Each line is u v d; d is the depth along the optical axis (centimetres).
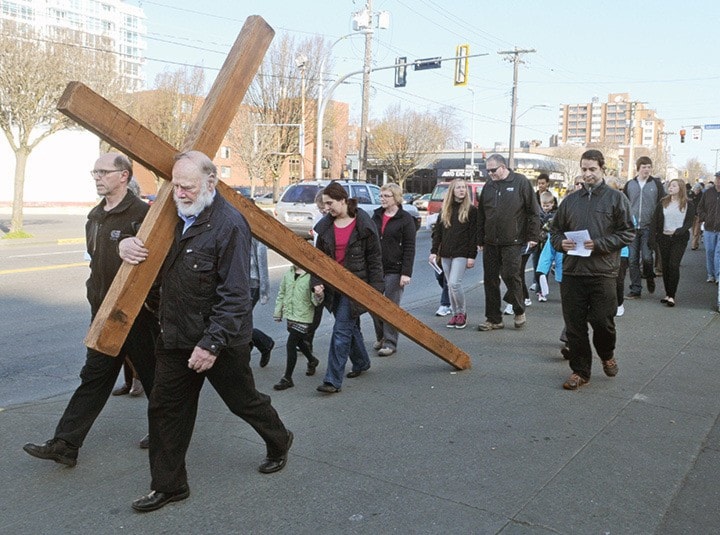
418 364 653
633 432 469
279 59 4622
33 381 614
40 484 386
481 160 6500
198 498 369
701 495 375
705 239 1166
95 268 425
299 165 6341
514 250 778
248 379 373
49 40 2109
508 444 446
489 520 345
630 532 334
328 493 375
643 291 1080
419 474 400
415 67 2547
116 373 416
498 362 654
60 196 4412
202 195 330
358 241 574
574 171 7094
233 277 336
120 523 341
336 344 561
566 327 569
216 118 374
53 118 2075
